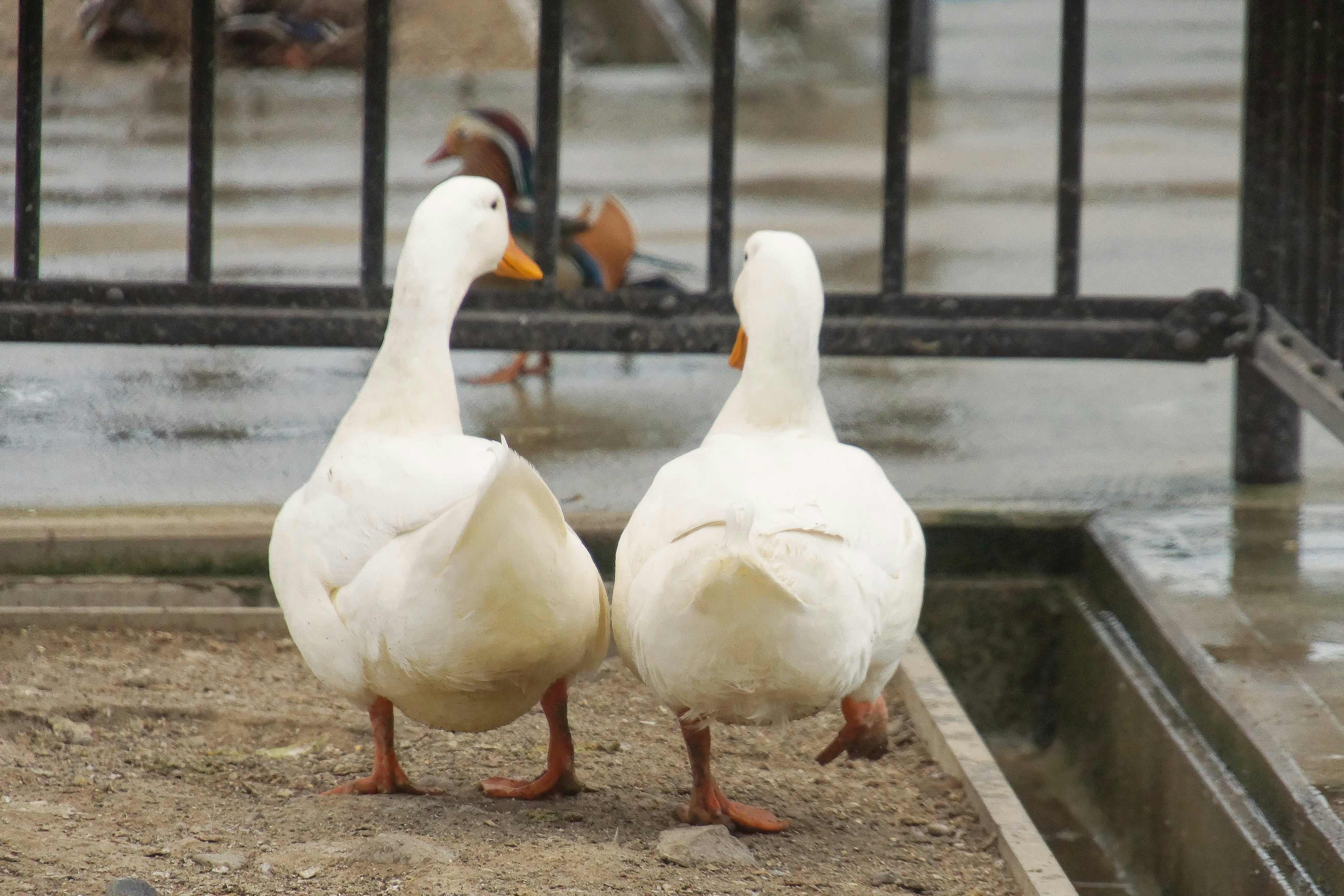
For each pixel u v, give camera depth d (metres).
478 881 4.90
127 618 7.37
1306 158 8.75
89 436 9.59
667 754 6.42
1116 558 7.83
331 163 20.78
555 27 8.63
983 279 14.59
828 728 6.79
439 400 5.96
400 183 19.27
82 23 27.50
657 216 17.66
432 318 5.95
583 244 11.66
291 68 28.62
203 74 8.53
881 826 5.85
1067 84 8.72
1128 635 7.57
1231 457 9.66
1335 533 8.17
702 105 27.84
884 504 5.29
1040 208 19.05
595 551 7.85
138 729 6.31
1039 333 8.83
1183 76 31.73
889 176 8.79
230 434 9.76
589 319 8.79
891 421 10.54
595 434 9.94
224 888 4.80
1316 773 5.70
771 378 6.09
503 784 5.82
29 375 11.23
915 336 8.83
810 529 4.84
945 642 8.25
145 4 27.55
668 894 4.94
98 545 7.59
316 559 5.23
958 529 8.28
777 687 4.81
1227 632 6.93
